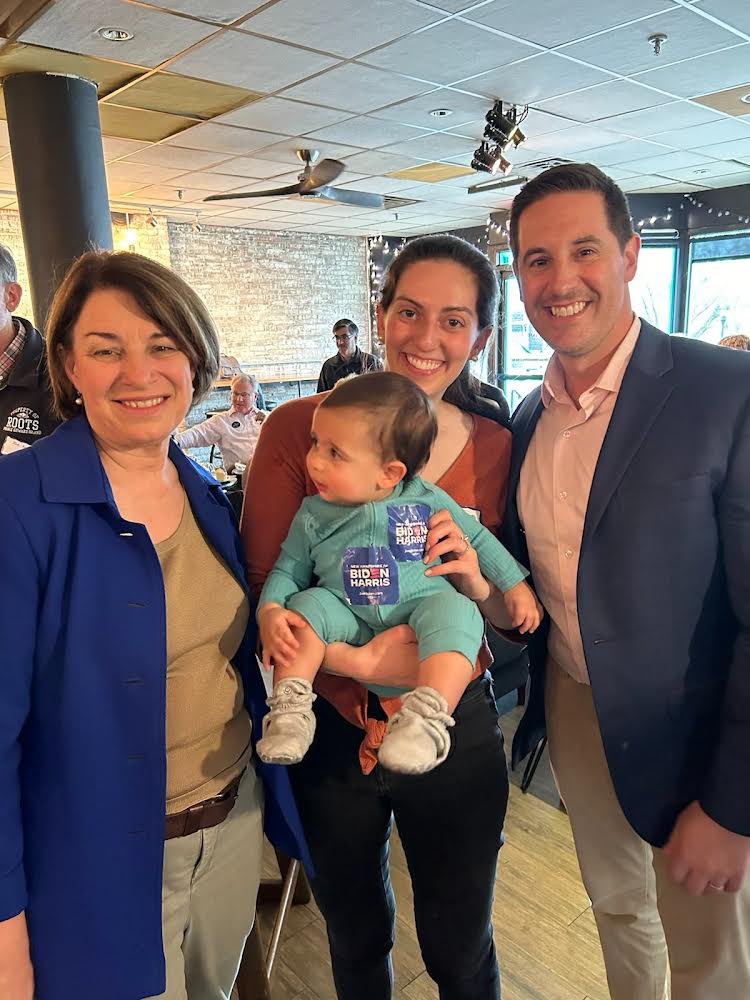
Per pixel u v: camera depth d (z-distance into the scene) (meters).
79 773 1.01
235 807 1.26
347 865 1.36
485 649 1.37
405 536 1.19
